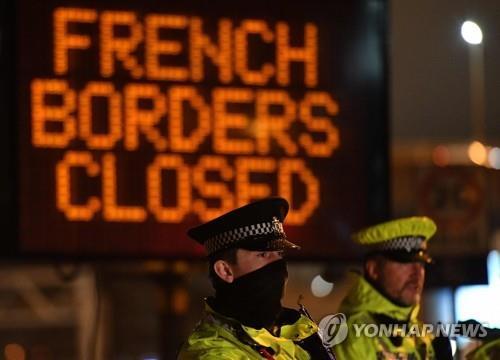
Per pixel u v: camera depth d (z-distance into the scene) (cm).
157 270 1200
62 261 1114
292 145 1159
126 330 2205
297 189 1159
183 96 1143
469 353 760
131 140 1131
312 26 1172
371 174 1171
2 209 1114
